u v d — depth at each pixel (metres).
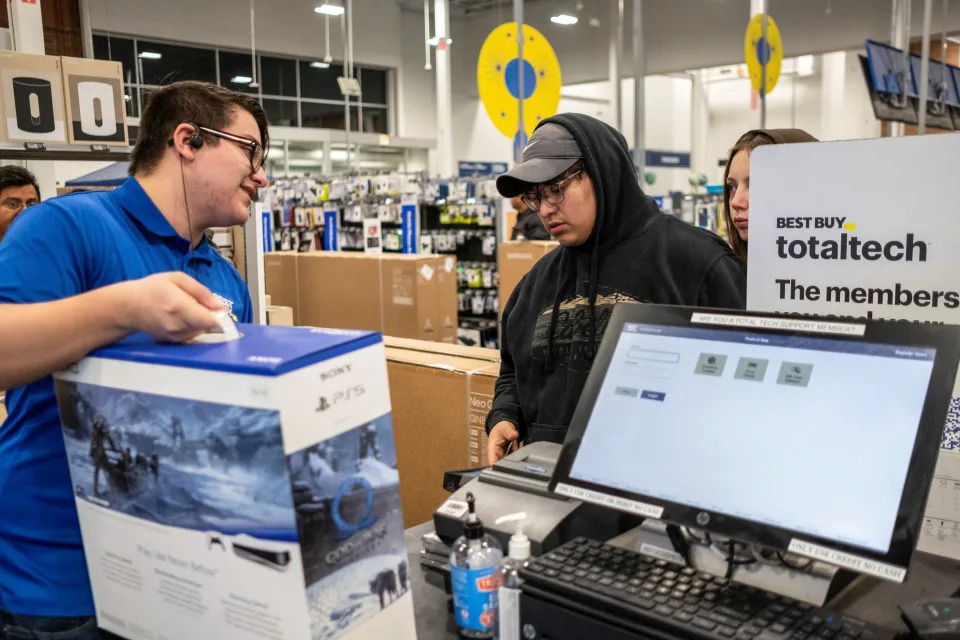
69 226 1.12
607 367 1.02
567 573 0.89
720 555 0.95
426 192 7.67
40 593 1.05
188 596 0.83
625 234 1.72
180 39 11.02
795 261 1.15
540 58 4.72
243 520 0.75
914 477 0.76
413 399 2.22
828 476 0.81
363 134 13.42
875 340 0.84
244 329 0.95
